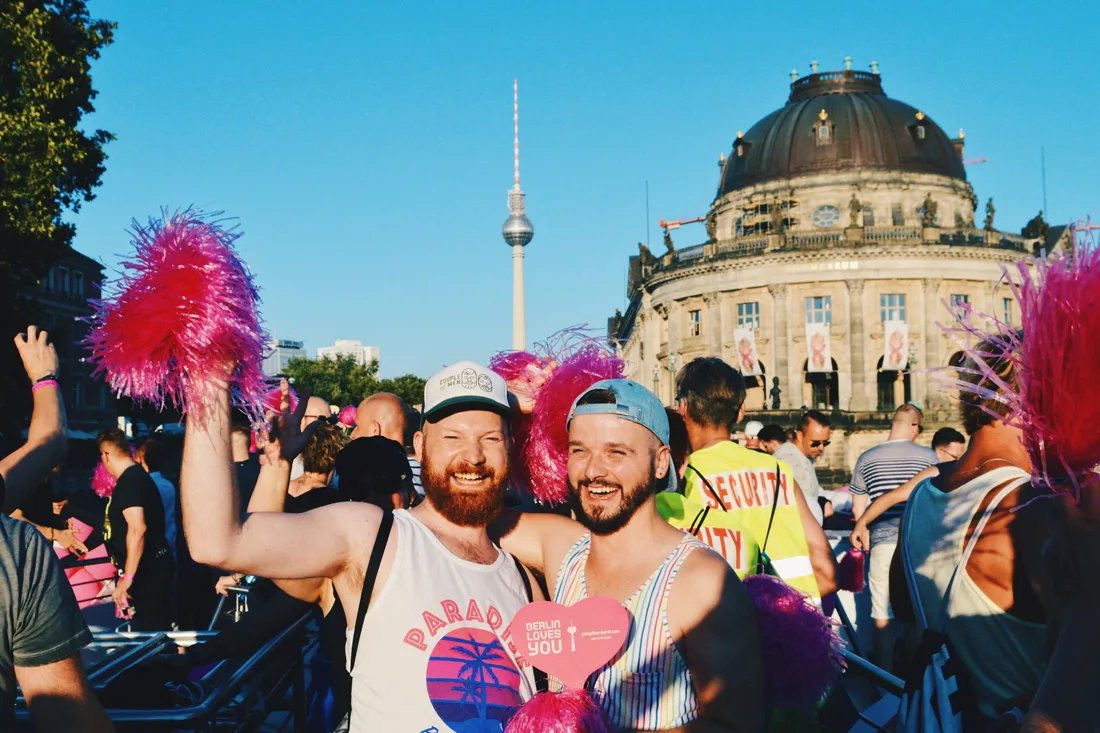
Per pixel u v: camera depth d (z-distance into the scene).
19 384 22.55
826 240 67.31
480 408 3.09
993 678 3.14
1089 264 2.23
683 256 74.44
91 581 8.70
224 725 4.19
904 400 67.00
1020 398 2.33
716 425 4.75
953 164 73.25
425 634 2.85
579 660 2.75
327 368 113.25
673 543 3.01
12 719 2.46
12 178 21.77
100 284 2.65
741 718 2.75
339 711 3.92
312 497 5.66
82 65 23.62
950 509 3.37
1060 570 2.24
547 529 3.47
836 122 72.19
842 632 6.20
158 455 8.45
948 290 65.44
